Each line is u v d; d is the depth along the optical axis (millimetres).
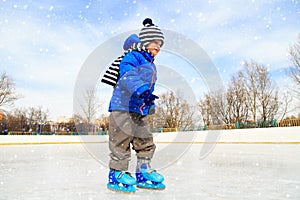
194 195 1286
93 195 1295
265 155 3947
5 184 1620
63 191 1396
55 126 12133
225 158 3551
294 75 11008
